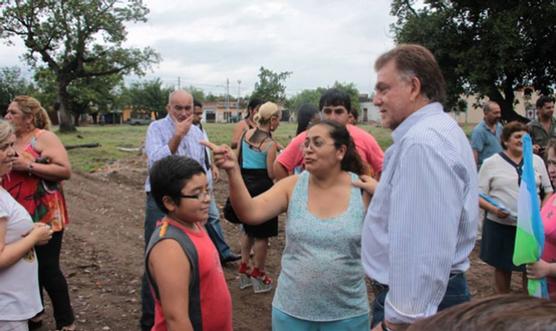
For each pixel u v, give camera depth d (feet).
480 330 2.16
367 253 7.73
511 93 67.62
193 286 7.99
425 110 7.12
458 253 6.98
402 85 7.22
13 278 9.84
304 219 9.20
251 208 9.27
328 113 13.55
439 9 67.56
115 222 26.91
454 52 63.57
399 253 6.55
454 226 6.44
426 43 65.46
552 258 10.67
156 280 7.90
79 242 22.68
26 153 12.34
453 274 7.02
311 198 9.41
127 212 29.53
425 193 6.43
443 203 6.39
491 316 2.21
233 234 24.63
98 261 20.26
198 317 8.08
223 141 83.51
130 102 285.02
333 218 9.09
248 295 17.11
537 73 68.33
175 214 8.20
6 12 114.52
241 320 15.24
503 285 15.31
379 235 7.45
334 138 9.12
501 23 58.90
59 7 119.55
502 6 62.54
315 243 9.00
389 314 6.66
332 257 8.91
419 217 6.44
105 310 15.60
